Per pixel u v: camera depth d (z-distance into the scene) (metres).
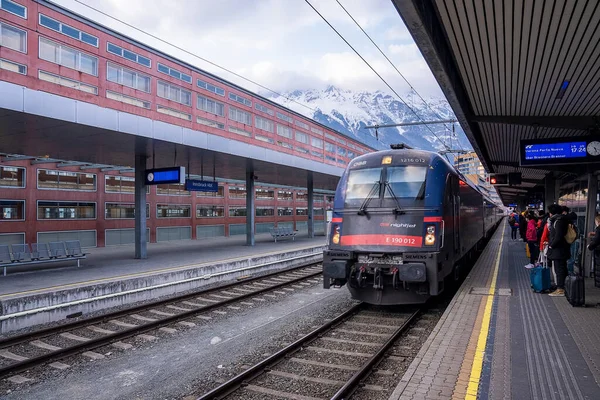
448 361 4.91
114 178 29.77
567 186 15.48
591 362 4.77
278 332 7.80
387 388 5.17
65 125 11.98
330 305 9.91
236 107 43.50
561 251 8.38
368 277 8.52
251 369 5.59
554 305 7.58
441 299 10.08
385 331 7.58
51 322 9.08
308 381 5.45
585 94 8.07
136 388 5.50
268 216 46.66
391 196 8.70
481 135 12.62
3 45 23.91
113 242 29.38
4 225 23.73
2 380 5.85
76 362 6.48
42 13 26.05
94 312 9.98
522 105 9.09
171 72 35.69
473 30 5.59
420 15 4.71
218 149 16.62
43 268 14.61
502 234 32.34
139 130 13.45
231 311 9.58
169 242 31.88
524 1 4.82
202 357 6.58
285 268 17.67
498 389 4.11
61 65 27.05
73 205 27.30
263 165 21.36
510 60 6.59
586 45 5.95
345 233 8.83
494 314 6.99
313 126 57.91
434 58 5.89
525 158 8.95
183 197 35.19
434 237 8.16
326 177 28.34
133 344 7.31
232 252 20.36
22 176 24.72
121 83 31.17
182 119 36.59
